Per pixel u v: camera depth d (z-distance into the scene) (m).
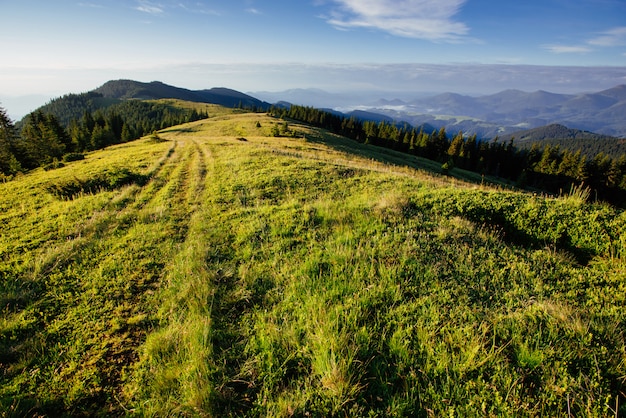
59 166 28.95
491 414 2.62
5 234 8.55
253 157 20.56
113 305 4.89
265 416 2.75
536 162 94.81
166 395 3.07
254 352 3.52
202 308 4.41
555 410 2.64
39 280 5.70
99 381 3.40
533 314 3.81
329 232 7.04
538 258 5.57
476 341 3.28
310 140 58.97
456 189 9.38
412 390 2.84
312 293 4.51
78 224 9.16
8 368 3.57
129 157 28.48
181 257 6.40
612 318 3.79
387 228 6.82
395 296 4.23
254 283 5.07
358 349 3.29
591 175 75.62
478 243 6.17
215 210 9.91
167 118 124.75
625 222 6.06
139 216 9.74
